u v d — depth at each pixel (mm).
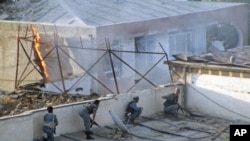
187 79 47781
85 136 40125
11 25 60312
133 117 43656
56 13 62250
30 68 59312
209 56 48219
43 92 51375
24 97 49812
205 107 46781
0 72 61969
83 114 39812
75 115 40781
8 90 61406
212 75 45875
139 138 40125
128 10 66312
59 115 39781
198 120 45156
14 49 60656
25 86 53469
